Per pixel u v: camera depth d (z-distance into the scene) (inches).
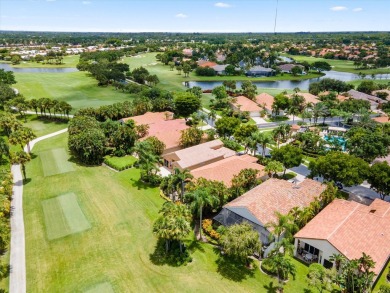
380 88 6619.1
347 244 1797.5
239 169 2736.2
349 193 2699.3
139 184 2829.7
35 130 4210.1
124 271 1793.8
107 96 6432.1
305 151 3585.1
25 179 2854.3
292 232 1886.1
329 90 6550.2
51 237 2078.0
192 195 2020.2
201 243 2053.4
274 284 1720.0
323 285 1624.0
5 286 1675.7
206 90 7007.9
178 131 3742.6
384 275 1779.0
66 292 1644.9
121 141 3449.8
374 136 3147.1
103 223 2241.6
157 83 7603.4
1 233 1900.8
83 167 3157.0
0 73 6894.7
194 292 1656.0
